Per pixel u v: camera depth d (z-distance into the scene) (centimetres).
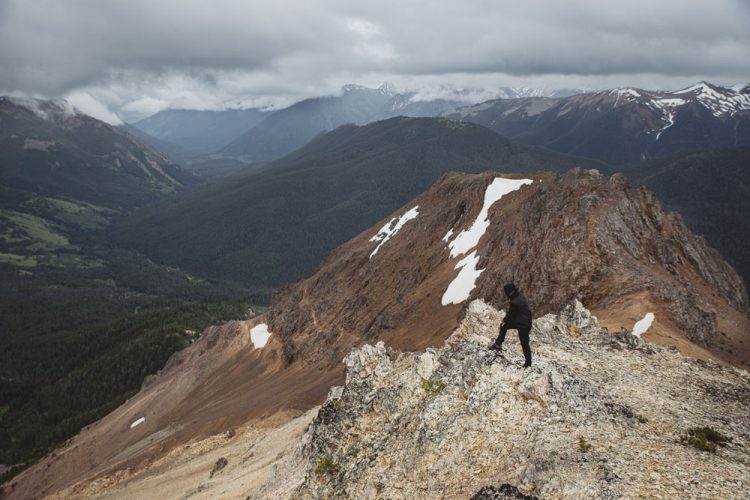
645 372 2933
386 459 2530
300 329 14800
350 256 15688
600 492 1802
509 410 2322
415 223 14600
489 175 13138
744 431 2277
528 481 1958
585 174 9450
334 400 3359
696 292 7775
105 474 10706
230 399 13112
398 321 11175
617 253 7712
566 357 2977
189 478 7744
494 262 10038
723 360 6116
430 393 2680
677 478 1850
